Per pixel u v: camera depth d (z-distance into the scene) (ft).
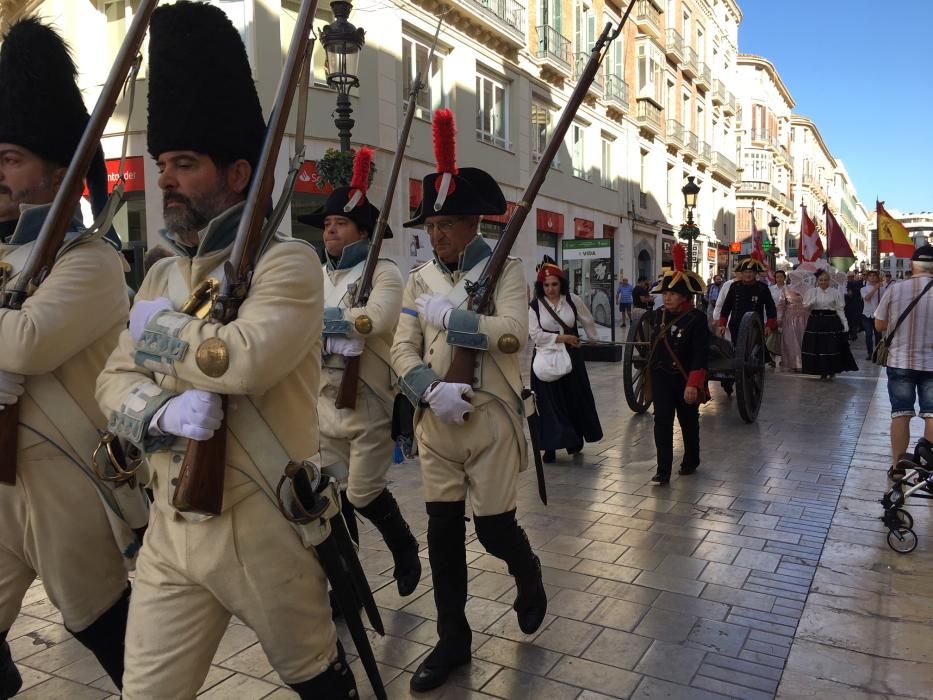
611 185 81.82
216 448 5.40
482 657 9.99
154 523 5.82
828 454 21.03
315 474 5.88
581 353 20.92
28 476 6.65
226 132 5.82
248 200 5.55
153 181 38.55
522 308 9.33
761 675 9.53
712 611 11.30
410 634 10.68
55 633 10.86
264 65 40.22
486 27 55.21
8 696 8.14
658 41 92.02
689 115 108.27
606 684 9.34
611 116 80.28
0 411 6.42
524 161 62.64
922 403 16.62
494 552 9.67
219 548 5.50
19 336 6.08
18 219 7.30
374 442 11.41
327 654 6.04
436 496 9.52
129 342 5.92
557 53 66.59
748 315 24.85
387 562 13.29
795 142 202.49
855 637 10.50
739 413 26.09
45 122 7.15
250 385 5.23
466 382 9.14
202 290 5.67
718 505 16.47
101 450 6.58
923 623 10.91
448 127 8.93
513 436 9.44
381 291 11.30
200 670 5.74
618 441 23.02
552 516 15.76
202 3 5.87
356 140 44.39
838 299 35.63
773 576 12.59
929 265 16.55
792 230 183.62
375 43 45.52
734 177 131.13
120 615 7.30
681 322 18.38
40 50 7.20
